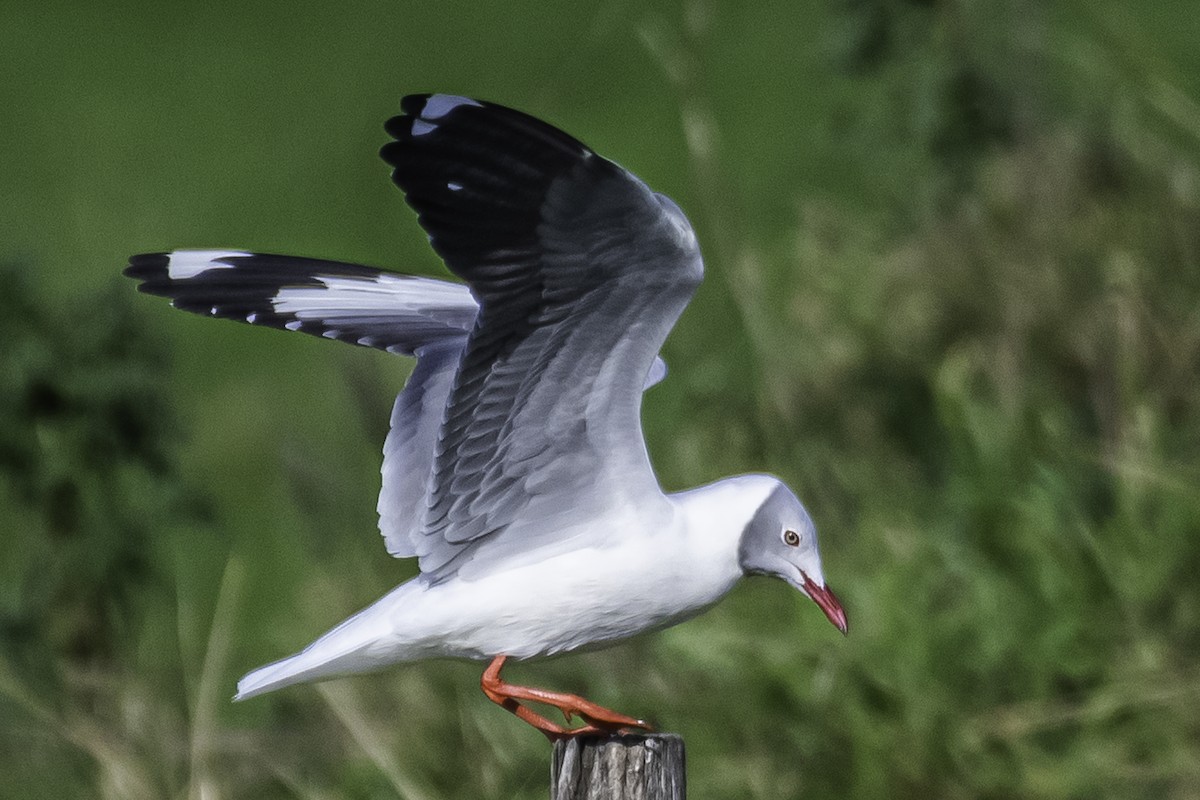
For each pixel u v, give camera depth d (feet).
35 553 36.37
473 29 80.94
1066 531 33.45
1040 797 30.53
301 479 38.11
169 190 66.59
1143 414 35.63
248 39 84.17
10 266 36.83
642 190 20.76
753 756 31.86
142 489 36.88
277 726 34.42
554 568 23.80
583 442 23.38
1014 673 31.89
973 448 35.50
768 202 55.16
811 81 67.67
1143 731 31.35
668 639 32.86
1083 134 42.91
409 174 20.43
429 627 23.98
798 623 33.27
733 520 24.09
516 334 22.02
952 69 43.80
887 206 44.93
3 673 34.37
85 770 33.17
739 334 42.68
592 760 22.16
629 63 74.18
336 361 41.81
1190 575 33.04
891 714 31.58
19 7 91.04
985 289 40.29
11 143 72.69
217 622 35.60
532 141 20.44
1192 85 51.55
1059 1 47.78
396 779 30.99
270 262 27.63
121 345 36.91
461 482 23.40
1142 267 39.47
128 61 82.12
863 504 37.22
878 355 40.42
